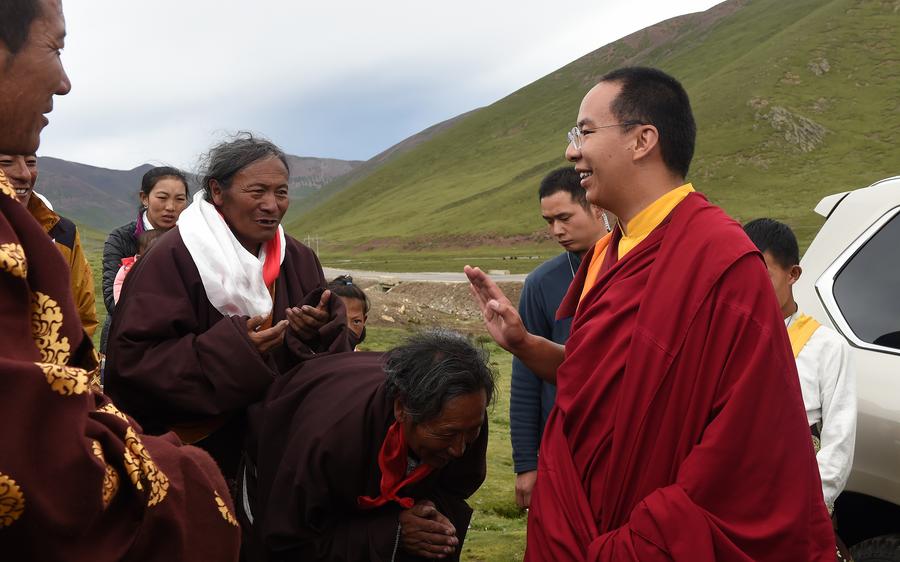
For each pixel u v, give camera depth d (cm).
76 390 146
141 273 339
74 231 404
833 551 241
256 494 310
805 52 13100
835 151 10912
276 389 315
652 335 244
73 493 143
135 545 163
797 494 232
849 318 417
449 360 269
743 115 11950
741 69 13262
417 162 19338
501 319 296
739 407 231
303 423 292
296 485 281
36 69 167
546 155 16288
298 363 345
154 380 313
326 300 340
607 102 268
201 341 316
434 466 287
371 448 284
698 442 240
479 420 274
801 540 231
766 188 10262
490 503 722
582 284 317
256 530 302
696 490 231
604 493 251
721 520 231
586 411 257
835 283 432
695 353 240
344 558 287
